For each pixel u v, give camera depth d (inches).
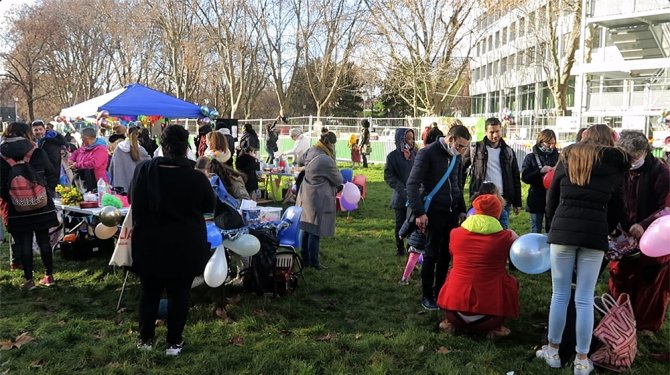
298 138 470.0
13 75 2285.9
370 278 246.5
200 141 513.0
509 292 171.3
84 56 2282.2
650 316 177.3
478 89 2176.4
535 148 254.5
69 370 151.3
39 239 226.4
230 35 1573.6
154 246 151.9
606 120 865.5
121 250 183.0
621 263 177.6
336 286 231.5
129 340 170.9
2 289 224.7
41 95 2546.8
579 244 140.4
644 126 746.2
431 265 200.2
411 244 222.5
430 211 193.6
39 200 215.5
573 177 141.6
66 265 258.1
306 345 168.7
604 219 141.9
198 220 157.2
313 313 199.9
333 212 256.1
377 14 1266.0
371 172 759.7
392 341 172.4
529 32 1248.2
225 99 2090.3
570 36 1058.1
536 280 239.6
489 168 243.3
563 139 833.5
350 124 1034.7
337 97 1866.4
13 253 252.8
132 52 2057.1
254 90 1844.2
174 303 158.2
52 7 2190.0
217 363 155.5
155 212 150.7
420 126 928.3
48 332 178.5
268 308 202.1
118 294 219.0
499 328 176.9
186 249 153.3
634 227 159.8
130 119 627.5
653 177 163.2
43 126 287.7
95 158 299.0
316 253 260.5
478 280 170.7
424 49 1254.9
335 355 162.4
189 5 1558.8
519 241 164.7
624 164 142.6
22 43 2182.6
